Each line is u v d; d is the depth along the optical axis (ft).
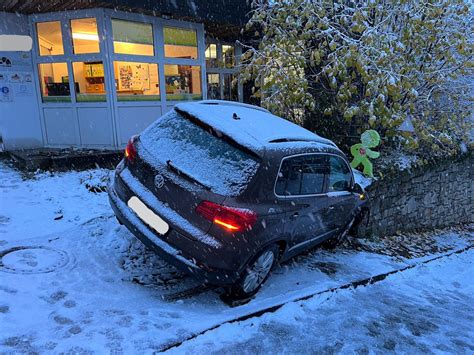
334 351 11.09
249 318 11.98
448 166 31.19
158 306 11.88
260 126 13.65
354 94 28.27
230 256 11.28
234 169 11.74
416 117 28.32
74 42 26.13
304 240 15.20
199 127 12.92
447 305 16.15
